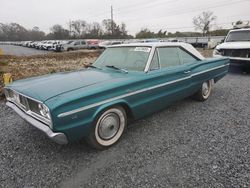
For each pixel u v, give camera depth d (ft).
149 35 217.56
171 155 9.12
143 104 10.55
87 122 8.42
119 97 9.39
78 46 106.42
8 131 11.71
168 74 11.80
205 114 13.71
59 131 7.73
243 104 15.49
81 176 7.95
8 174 8.08
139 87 10.23
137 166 8.44
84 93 8.23
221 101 16.33
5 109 15.39
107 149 9.78
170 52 12.87
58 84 9.17
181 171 8.04
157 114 13.82
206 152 9.25
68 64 47.47
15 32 314.55
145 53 11.63
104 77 10.14
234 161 8.55
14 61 53.52
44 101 7.66
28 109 9.01
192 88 14.15
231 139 10.34
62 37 271.28
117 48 13.19
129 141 10.43
